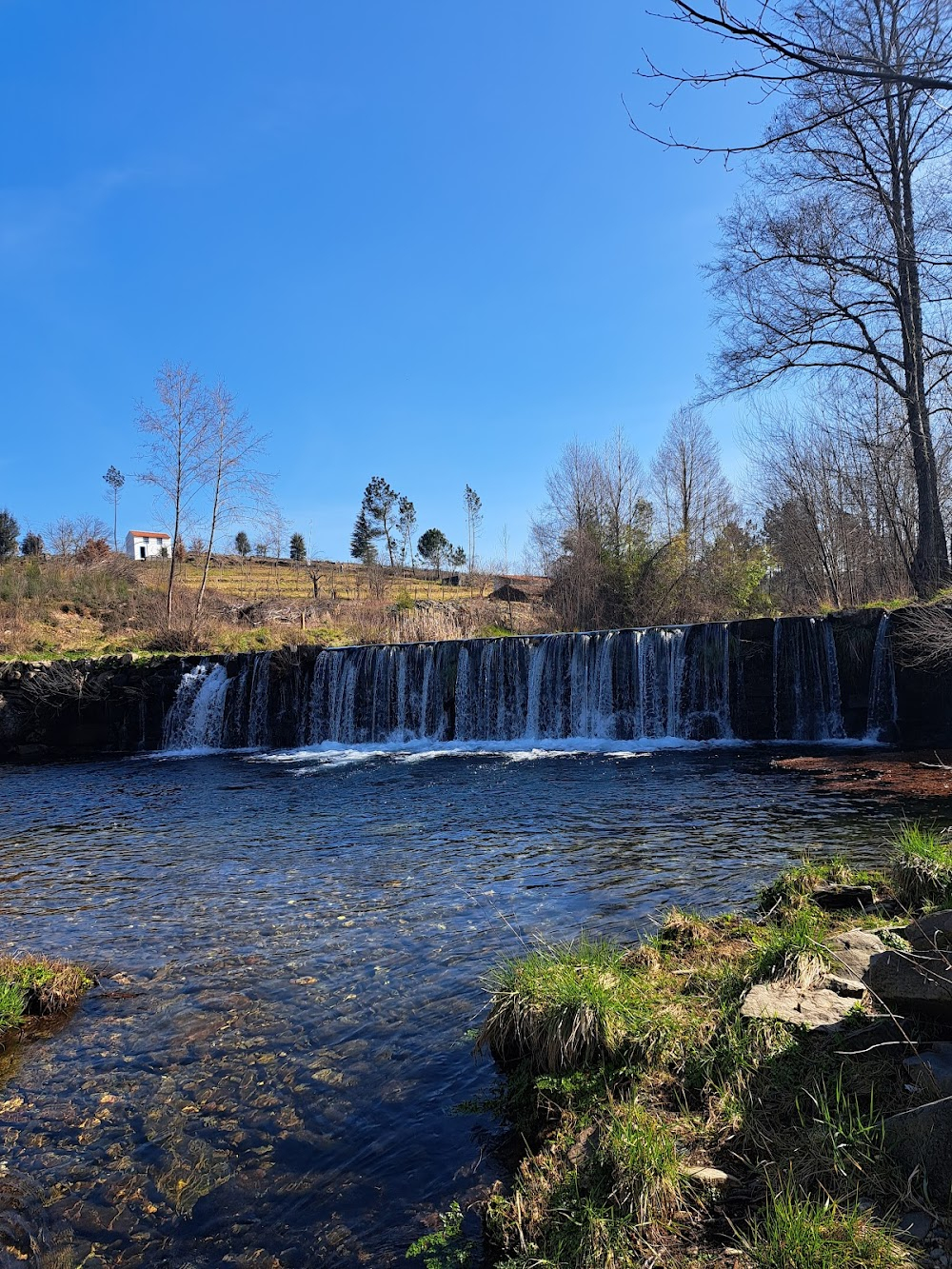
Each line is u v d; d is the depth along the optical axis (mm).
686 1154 3291
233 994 5910
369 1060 4824
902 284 18328
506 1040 4598
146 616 34500
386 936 6910
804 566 35188
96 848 11180
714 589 34906
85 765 22031
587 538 36344
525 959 5820
